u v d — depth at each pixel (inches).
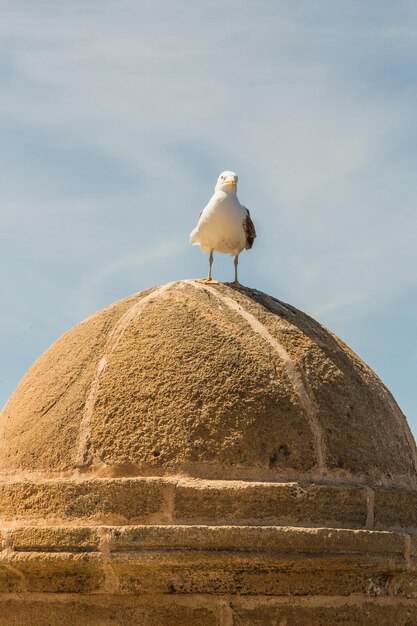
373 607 327.6
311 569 316.5
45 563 314.7
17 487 335.3
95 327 362.0
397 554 329.7
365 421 352.2
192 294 363.6
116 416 334.3
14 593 325.4
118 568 310.2
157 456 326.3
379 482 345.1
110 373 343.0
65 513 325.1
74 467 331.9
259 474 326.3
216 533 309.0
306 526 321.7
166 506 318.0
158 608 313.1
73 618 318.3
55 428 341.1
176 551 308.3
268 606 315.0
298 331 361.1
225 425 329.7
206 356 341.4
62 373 354.0
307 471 331.3
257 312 361.1
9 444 351.3
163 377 337.7
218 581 312.0
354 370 366.9
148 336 348.5
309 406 340.5
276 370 343.6
